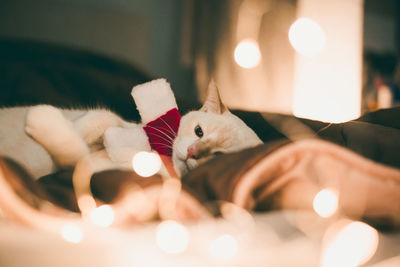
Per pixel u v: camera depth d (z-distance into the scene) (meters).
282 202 0.44
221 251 0.33
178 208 0.42
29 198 0.43
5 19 2.77
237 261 0.33
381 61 3.22
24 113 1.14
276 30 2.74
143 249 0.35
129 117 1.61
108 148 0.85
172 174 0.86
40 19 2.87
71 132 0.77
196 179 0.49
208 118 1.04
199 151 0.98
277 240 0.37
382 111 0.85
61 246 0.35
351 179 0.42
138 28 3.14
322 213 0.41
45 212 0.40
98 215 0.40
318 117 2.56
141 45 3.16
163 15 3.34
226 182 0.45
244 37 2.70
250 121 1.13
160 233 0.36
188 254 0.34
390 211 0.43
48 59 2.10
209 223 0.41
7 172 0.42
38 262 0.32
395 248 0.39
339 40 2.68
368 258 0.35
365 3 3.61
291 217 0.42
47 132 0.75
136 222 0.42
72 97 1.73
